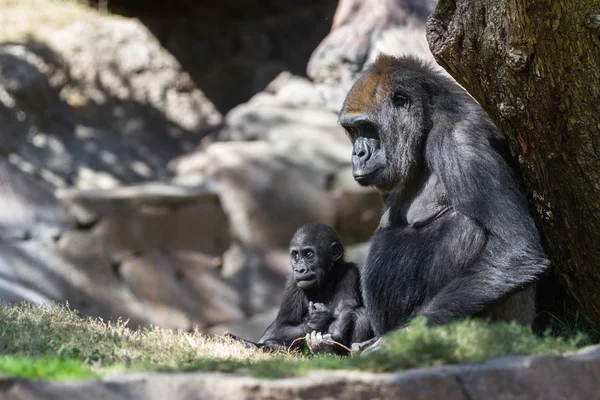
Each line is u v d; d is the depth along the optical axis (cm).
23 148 2428
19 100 2486
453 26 843
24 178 2248
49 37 2723
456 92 941
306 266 1097
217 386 577
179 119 2809
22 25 2733
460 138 888
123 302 2177
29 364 618
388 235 952
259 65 3041
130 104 2747
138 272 2225
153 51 2870
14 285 2055
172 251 2297
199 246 2333
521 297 891
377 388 577
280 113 2650
